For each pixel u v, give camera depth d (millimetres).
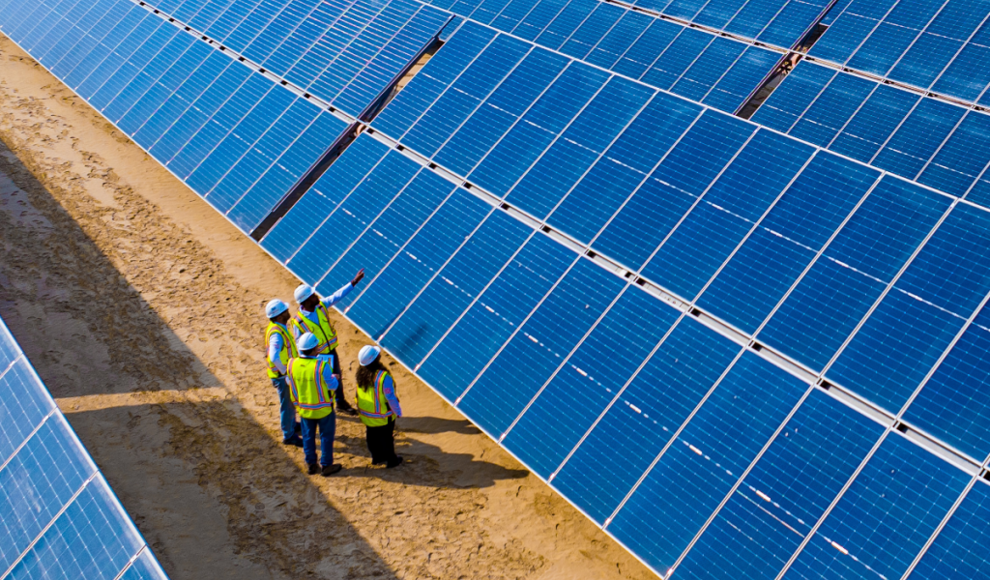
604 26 24141
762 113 19781
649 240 13102
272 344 12969
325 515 12656
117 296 17875
